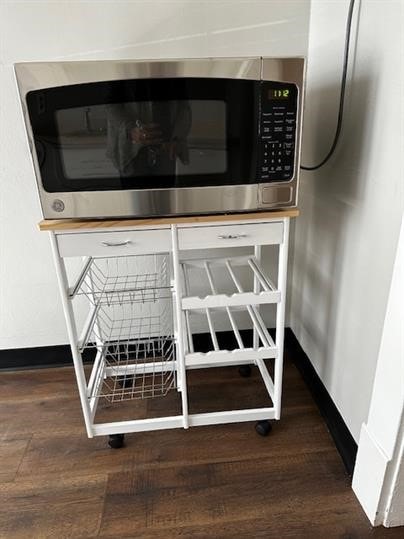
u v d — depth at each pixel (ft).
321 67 4.02
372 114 3.07
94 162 3.01
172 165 3.07
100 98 2.84
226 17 4.12
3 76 4.05
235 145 3.04
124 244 3.32
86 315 5.10
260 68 2.83
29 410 4.60
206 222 3.28
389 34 2.77
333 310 4.07
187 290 4.42
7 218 4.57
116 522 3.33
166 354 5.29
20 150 4.30
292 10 4.16
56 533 3.26
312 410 4.47
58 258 3.30
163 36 4.13
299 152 3.12
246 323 5.47
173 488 3.60
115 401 4.65
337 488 3.56
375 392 3.06
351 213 3.53
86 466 3.85
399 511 3.14
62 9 3.93
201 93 2.87
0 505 3.50
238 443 4.06
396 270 2.66
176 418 4.02
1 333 5.12
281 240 3.43
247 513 3.37
